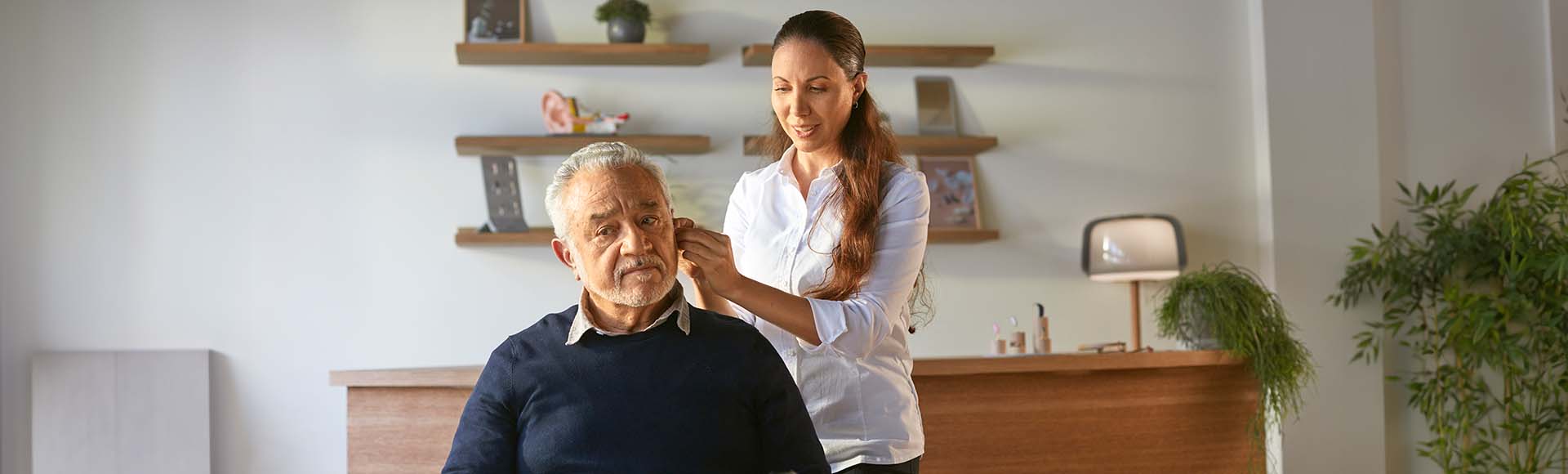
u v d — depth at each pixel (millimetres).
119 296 3943
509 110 4125
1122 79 4414
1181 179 4418
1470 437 4438
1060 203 4359
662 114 4188
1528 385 4344
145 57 3982
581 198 1545
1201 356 3162
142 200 3965
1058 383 2975
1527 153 4535
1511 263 4176
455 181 4105
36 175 3924
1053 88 4379
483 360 4082
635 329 1585
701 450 1530
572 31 4148
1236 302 3320
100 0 3969
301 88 4047
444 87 4105
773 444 1581
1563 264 4020
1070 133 4379
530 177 4125
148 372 3916
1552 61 4539
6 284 3891
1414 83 4512
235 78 4020
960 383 2871
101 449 3877
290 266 4027
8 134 3912
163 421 3910
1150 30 4434
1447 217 4340
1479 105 4527
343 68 4070
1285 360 3314
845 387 1832
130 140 3967
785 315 1703
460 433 1562
